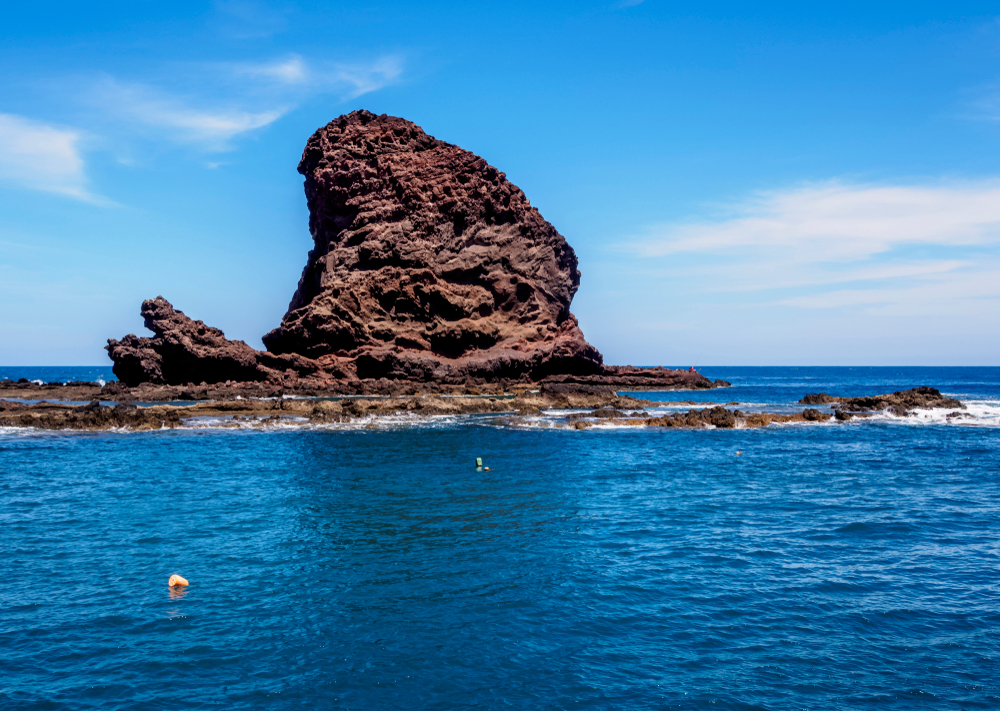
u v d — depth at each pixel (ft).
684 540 66.28
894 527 71.41
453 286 347.15
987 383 510.17
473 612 48.21
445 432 162.81
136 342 281.95
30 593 51.62
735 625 45.98
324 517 76.02
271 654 41.78
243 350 292.40
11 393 255.50
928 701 36.63
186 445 138.10
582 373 367.86
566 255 380.78
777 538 67.15
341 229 361.71
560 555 61.36
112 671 39.58
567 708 35.96
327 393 271.69
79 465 112.57
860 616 47.37
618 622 46.47
